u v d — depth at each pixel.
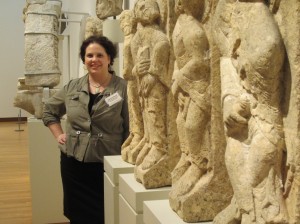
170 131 1.98
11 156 6.27
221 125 1.59
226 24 1.28
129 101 2.40
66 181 2.83
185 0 1.60
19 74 9.91
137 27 2.11
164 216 1.65
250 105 1.15
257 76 1.09
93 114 2.62
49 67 4.27
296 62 1.05
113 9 3.67
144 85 1.99
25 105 4.16
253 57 1.09
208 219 1.60
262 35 1.08
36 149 3.70
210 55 1.57
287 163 1.10
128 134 2.71
